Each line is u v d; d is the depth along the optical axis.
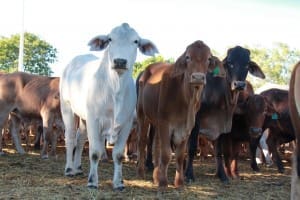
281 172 8.22
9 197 5.64
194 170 7.96
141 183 6.59
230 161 7.50
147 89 6.83
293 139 8.79
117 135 6.10
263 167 8.84
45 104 8.71
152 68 7.20
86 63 6.81
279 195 6.35
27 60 34.00
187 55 5.94
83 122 6.91
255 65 7.27
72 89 6.68
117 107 5.98
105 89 6.02
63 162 8.11
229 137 7.39
